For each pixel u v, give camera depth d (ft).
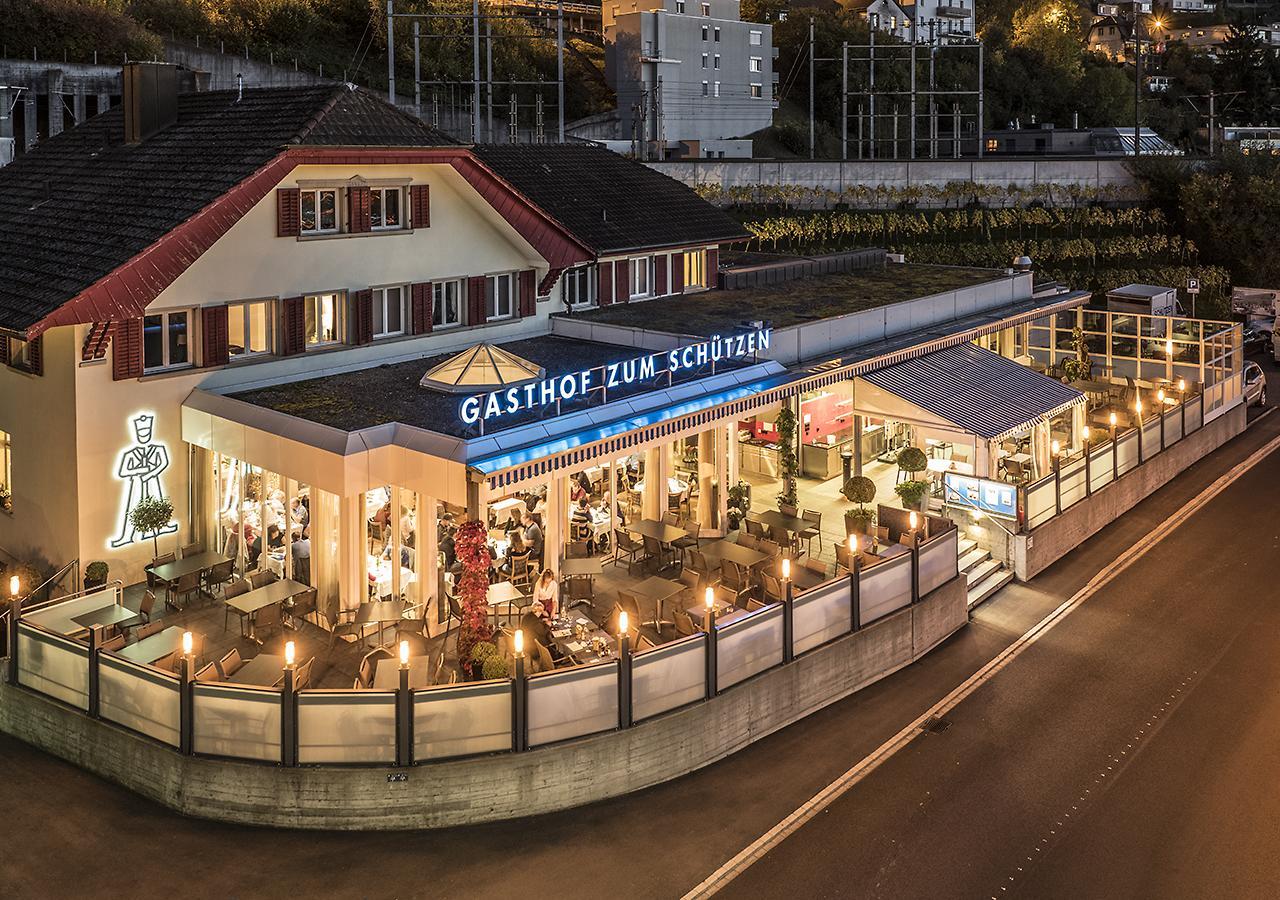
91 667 66.90
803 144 376.27
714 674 70.23
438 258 104.83
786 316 117.08
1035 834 63.21
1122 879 59.21
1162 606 98.32
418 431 78.69
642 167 144.77
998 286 143.74
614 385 88.58
